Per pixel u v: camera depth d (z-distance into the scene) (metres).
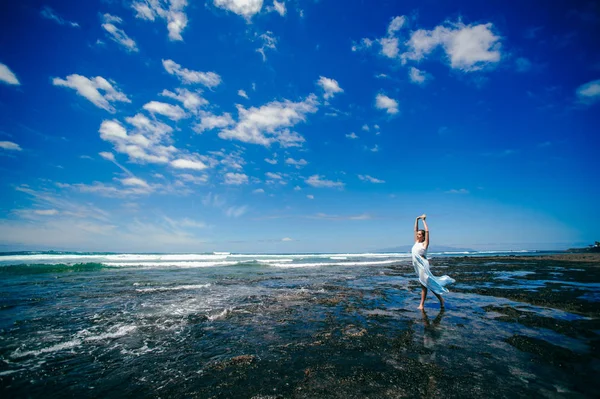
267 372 3.97
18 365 4.22
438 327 6.18
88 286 11.87
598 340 5.29
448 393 3.34
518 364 4.20
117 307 8.13
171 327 6.25
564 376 3.79
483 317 7.05
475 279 15.23
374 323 6.54
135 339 5.46
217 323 6.59
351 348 4.92
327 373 3.92
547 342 5.16
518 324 6.40
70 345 5.10
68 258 32.19
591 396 3.25
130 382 3.71
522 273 18.70
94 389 3.52
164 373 3.98
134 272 18.19
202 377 3.84
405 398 3.23
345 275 18.06
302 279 15.60
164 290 11.09
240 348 4.96
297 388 3.50
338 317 7.13
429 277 7.88
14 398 3.28
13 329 5.93
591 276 16.70
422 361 4.32
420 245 8.07
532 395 3.28
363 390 3.42
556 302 8.77
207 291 11.08
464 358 4.44
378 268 24.73
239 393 3.39
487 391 3.38
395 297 10.02
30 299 9.02
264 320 6.86
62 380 3.75
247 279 15.23
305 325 6.41
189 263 27.06
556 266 24.86
